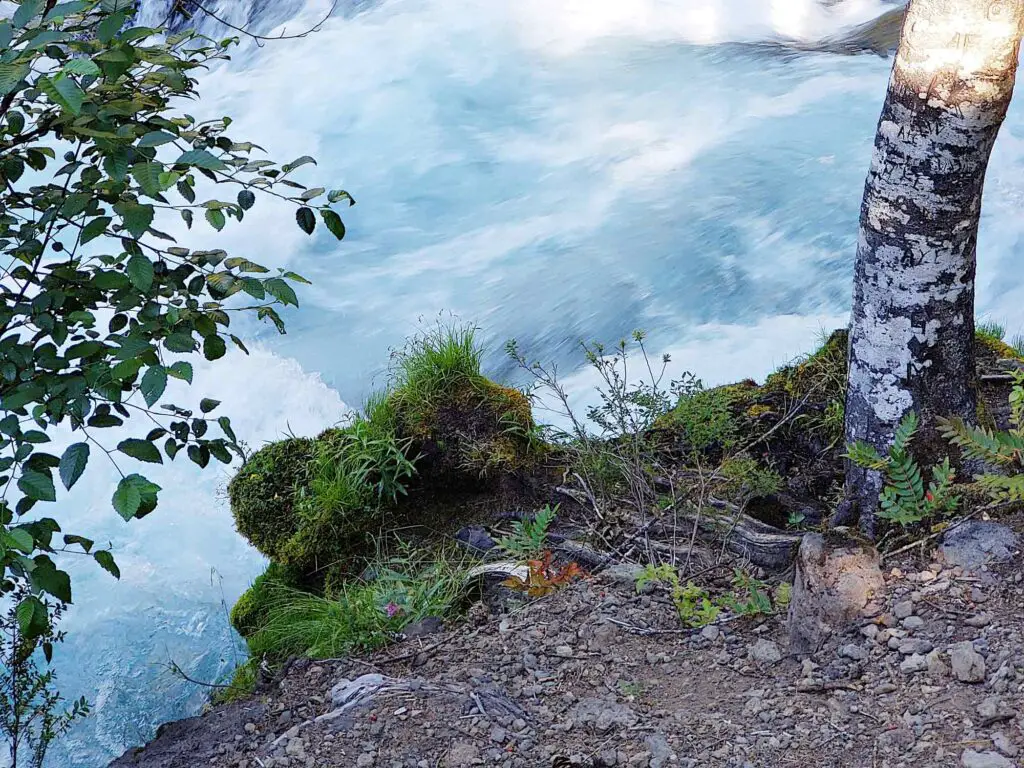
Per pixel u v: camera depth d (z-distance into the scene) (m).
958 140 3.77
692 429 5.43
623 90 14.09
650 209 11.34
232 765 3.60
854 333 4.28
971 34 3.62
